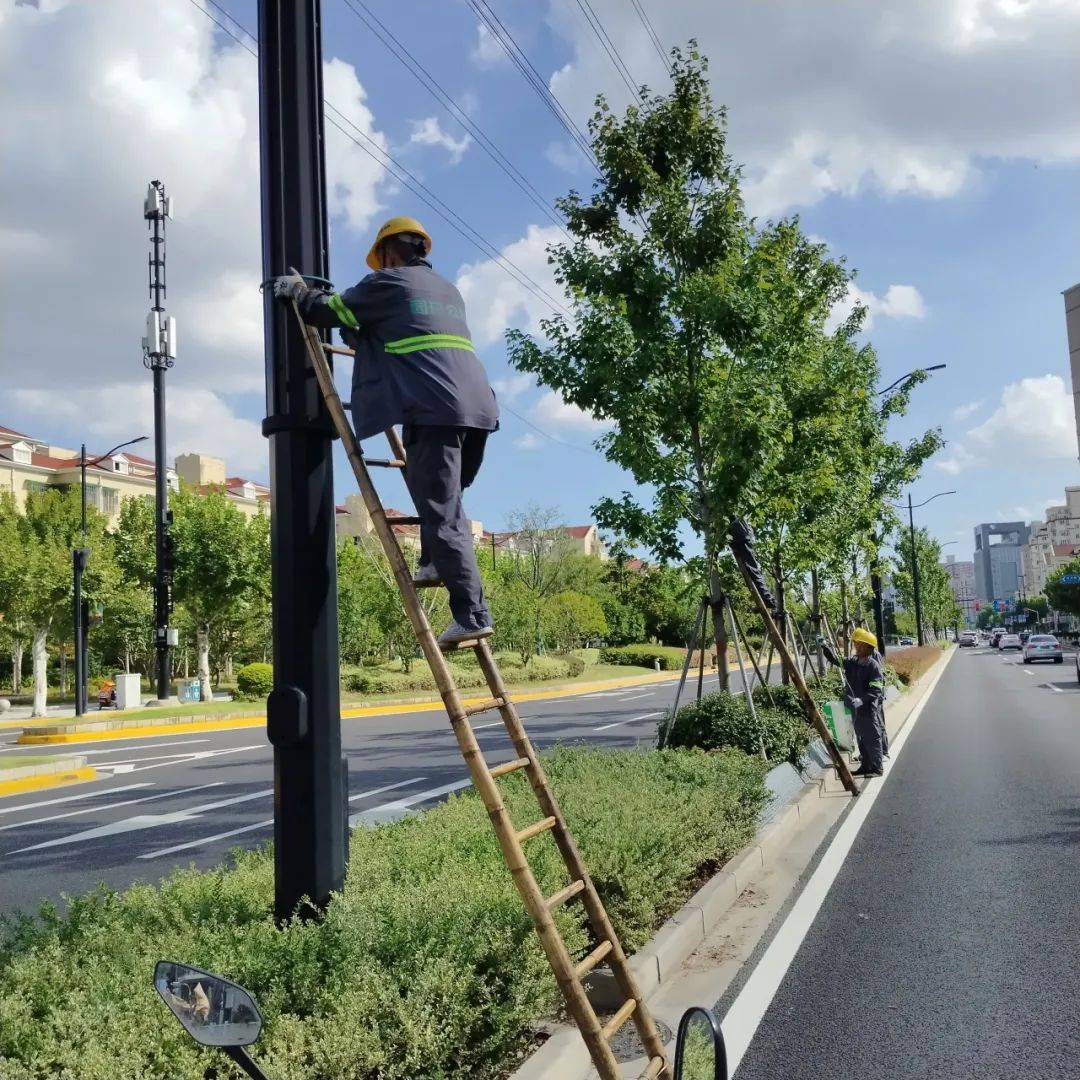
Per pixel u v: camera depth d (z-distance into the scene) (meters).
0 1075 2.54
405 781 13.31
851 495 17.22
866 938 5.79
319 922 3.67
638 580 14.28
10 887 7.93
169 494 41.66
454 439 3.64
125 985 3.06
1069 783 11.59
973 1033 4.43
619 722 22.61
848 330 18.05
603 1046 2.98
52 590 35.88
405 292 3.63
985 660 64.81
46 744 22.80
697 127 11.04
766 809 8.56
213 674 59.16
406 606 3.30
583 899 3.42
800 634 15.32
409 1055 2.95
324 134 4.27
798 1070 4.07
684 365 10.95
